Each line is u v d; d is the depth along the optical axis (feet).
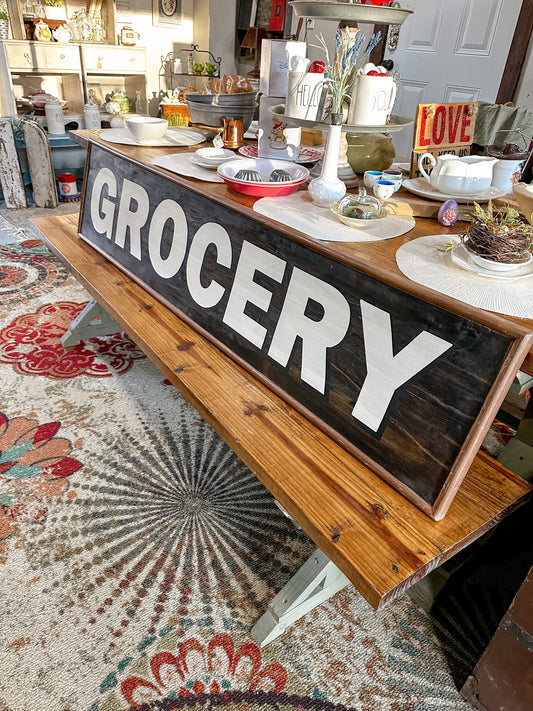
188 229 4.28
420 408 2.52
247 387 3.42
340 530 2.39
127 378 6.26
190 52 15.31
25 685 3.19
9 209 11.75
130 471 4.90
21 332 7.03
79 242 5.86
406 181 4.33
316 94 3.63
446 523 2.49
